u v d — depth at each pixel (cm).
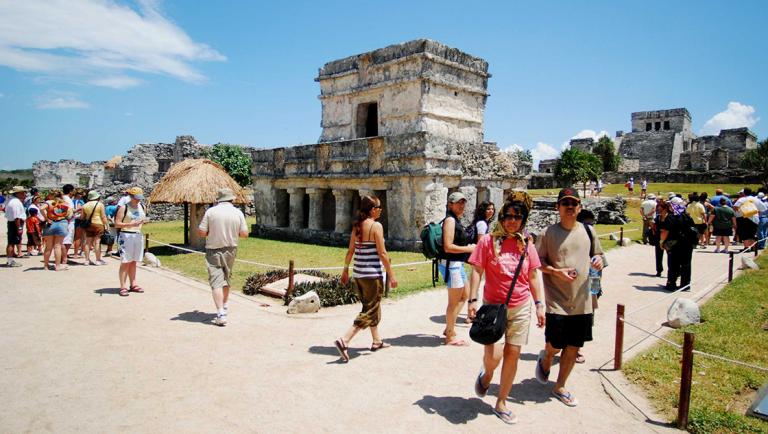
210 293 1066
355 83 2262
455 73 2134
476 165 1892
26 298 987
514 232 511
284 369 627
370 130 2464
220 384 576
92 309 909
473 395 560
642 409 532
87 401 526
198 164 1748
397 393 561
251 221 3272
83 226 1394
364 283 676
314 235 2114
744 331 802
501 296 505
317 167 2102
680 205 1187
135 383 575
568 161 4522
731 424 489
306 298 905
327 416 502
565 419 506
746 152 6197
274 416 499
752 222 1711
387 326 832
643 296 1090
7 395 537
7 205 1381
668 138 7406
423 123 1994
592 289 752
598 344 758
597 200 2916
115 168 4212
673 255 1145
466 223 1827
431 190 1688
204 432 464
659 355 693
